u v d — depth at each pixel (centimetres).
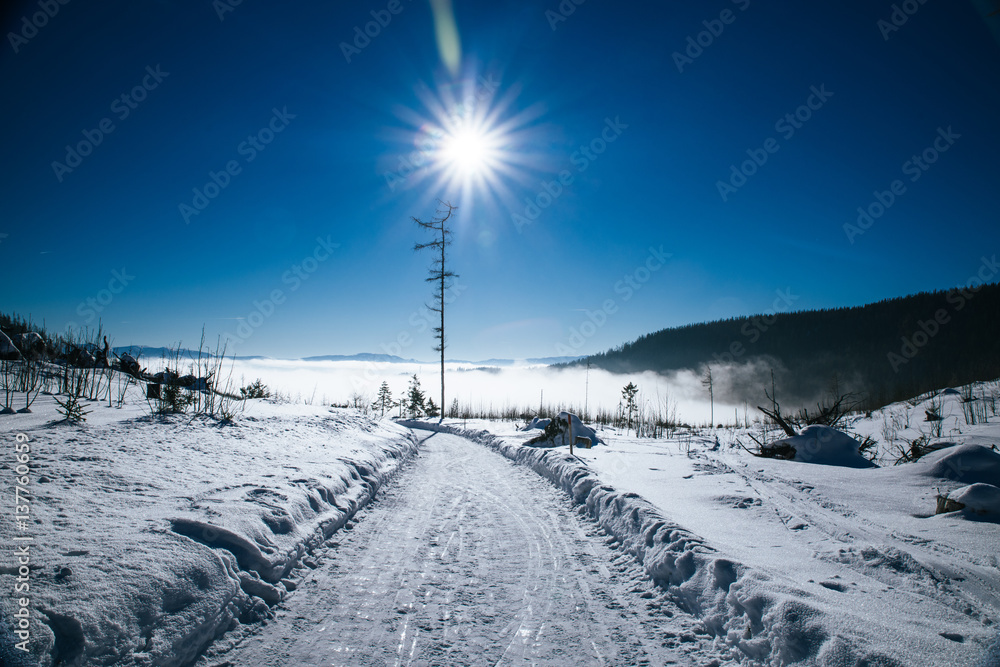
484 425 2133
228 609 298
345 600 354
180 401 805
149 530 325
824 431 945
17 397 746
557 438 1270
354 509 580
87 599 235
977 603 306
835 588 327
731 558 362
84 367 928
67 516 328
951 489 594
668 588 379
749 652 277
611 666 279
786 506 567
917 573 353
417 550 471
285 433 812
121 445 536
